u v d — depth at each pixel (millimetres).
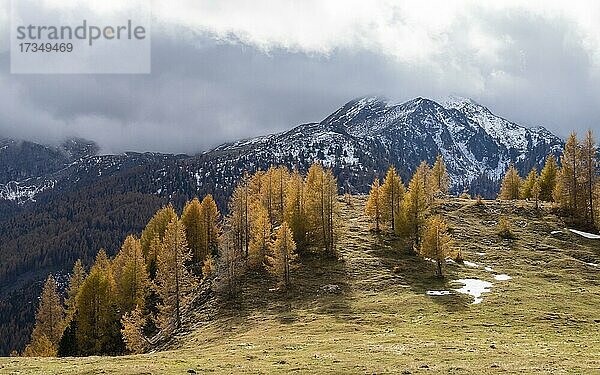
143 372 31906
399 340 43312
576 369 29672
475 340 42469
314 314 59844
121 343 84062
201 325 64625
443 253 71125
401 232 87312
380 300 62406
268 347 42156
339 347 40500
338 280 72688
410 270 75625
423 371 30172
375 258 82000
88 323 84688
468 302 58750
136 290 90375
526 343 40719
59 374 32625
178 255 69750
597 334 44656
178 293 69125
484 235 94812
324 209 84750
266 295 70312
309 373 30578
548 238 92812
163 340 64875
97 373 32281
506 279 69312
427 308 57438
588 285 66938
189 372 31422
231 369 32219
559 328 46938
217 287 73250
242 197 88375
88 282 85562
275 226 98875
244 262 82938
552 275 71938
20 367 35781
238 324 60938
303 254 85562
